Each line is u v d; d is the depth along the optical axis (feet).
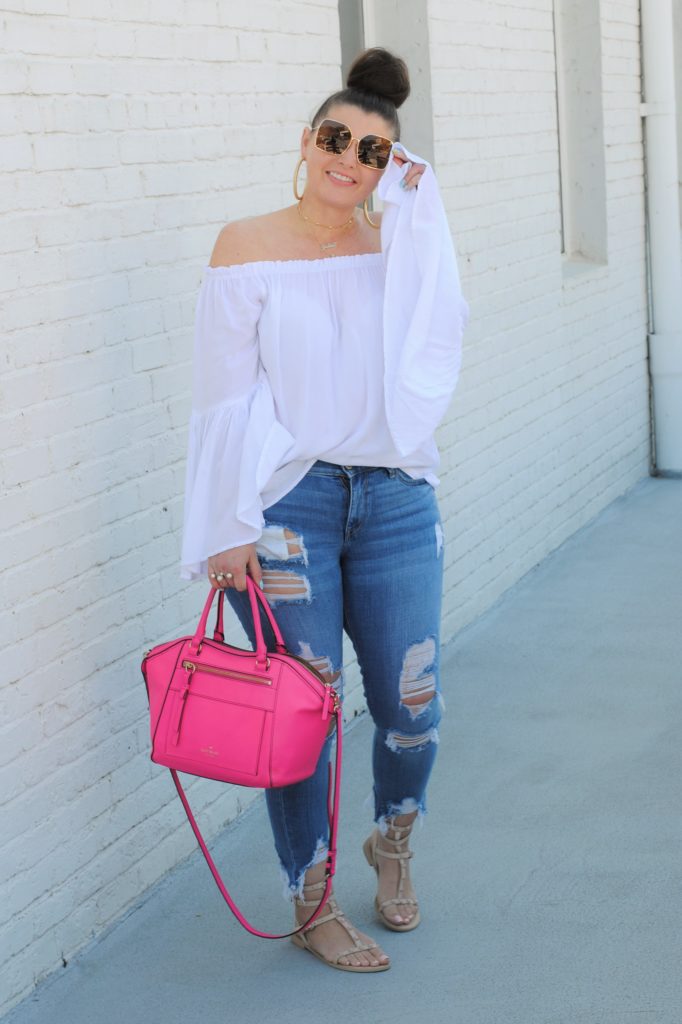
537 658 15.88
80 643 9.62
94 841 9.86
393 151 8.66
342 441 8.57
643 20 24.16
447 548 16.48
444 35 15.87
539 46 19.33
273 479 8.58
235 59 11.43
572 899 10.12
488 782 12.42
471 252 16.96
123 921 10.16
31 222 8.91
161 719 8.55
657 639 16.28
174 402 10.75
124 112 9.91
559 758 12.90
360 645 9.17
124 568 10.16
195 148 10.87
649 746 13.05
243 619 8.98
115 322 9.90
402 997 8.93
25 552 8.96
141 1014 8.90
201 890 10.60
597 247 22.99
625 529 21.79
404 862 9.81
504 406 18.33
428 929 9.80
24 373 8.89
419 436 8.62
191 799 11.21
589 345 22.08
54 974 9.42
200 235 11.00
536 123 19.24
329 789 9.26
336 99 8.49
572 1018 8.55
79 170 9.39
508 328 18.38
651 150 24.66
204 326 8.52
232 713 8.33
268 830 11.66
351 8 15.56
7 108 8.64
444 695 14.84
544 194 19.66
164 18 10.39
